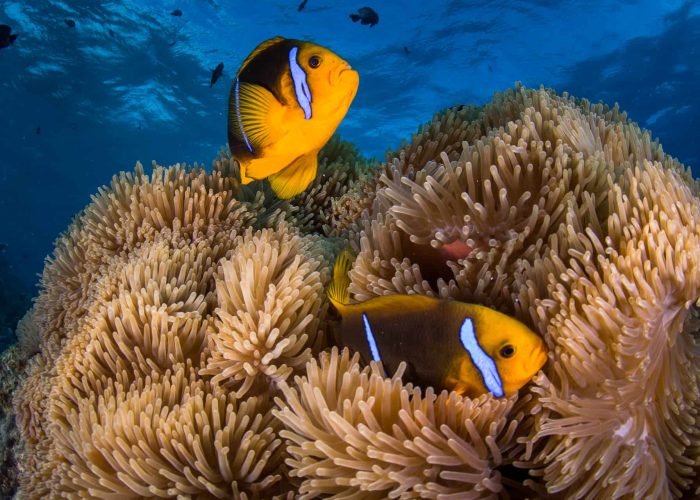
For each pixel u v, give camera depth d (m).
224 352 0.30
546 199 0.30
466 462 0.23
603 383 0.24
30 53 4.12
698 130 4.86
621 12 3.84
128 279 0.38
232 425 0.28
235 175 0.56
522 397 0.25
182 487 0.27
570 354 0.24
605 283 0.24
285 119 0.30
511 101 0.46
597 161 0.30
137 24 3.96
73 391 0.34
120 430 0.28
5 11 3.68
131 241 0.48
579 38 4.14
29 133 5.36
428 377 0.25
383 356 0.26
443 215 0.31
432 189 0.31
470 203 0.29
